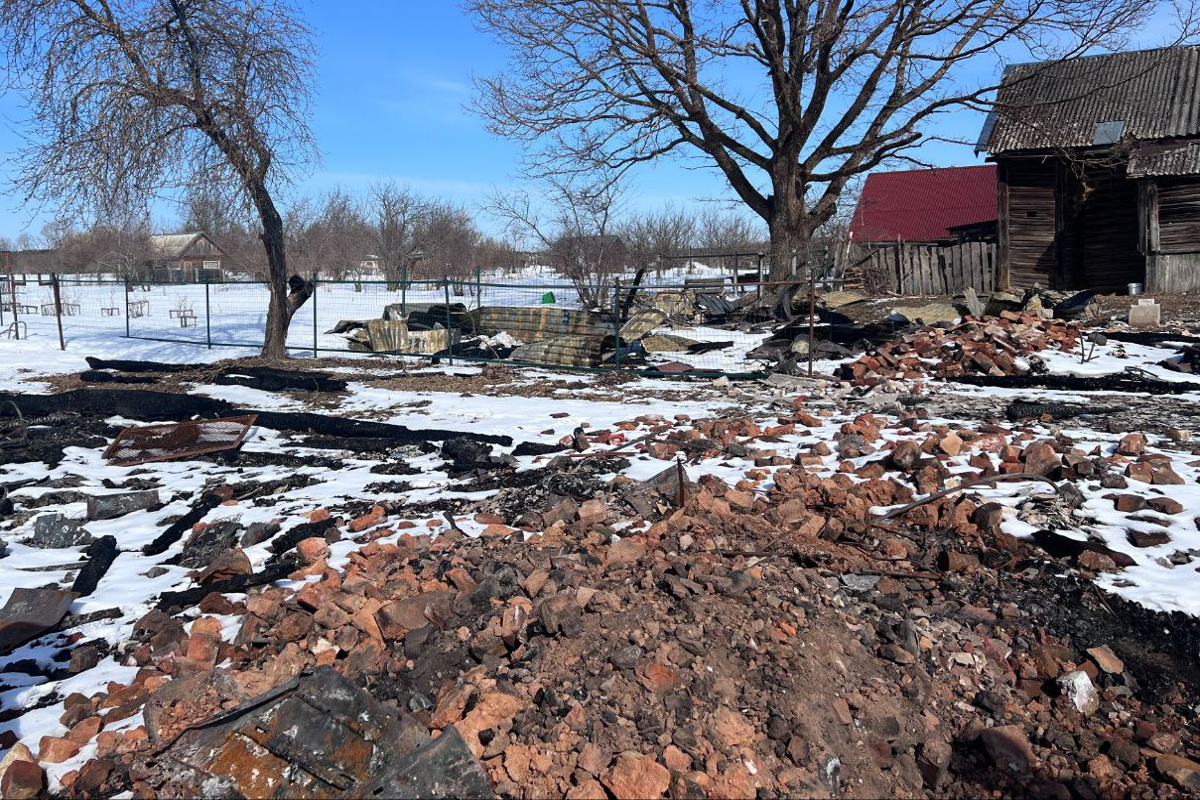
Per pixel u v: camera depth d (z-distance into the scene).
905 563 5.98
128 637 5.57
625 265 32.53
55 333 26.77
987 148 24.89
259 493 8.81
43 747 4.12
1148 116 24.08
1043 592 5.57
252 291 43.84
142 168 17.75
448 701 4.16
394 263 48.78
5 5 16.70
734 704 4.34
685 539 6.02
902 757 4.38
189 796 3.68
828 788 4.04
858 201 39.50
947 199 39.22
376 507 7.64
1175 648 5.01
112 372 18.31
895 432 9.31
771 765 4.05
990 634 5.29
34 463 10.45
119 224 20.86
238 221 20.44
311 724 3.82
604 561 5.62
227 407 13.07
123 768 3.91
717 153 26.09
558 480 7.90
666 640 4.64
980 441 8.23
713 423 9.88
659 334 19.25
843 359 15.09
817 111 24.22
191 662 4.80
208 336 22.77
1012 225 25.12
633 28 24.02
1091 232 24.42
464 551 5.98
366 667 4.57
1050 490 6.86
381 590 5.34
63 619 5.82
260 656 4.91
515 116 24.47
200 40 17.89
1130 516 6.35
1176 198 22.45
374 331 20.61
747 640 4.75
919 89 23.78
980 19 22.17
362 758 3.78
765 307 22.20
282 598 5.44
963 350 13.64
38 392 16.28
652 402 12.48
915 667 4.89
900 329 16.81
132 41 17.62
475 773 3.62
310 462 10.09
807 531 6.32
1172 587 5.39
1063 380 12.30
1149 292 22.31
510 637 4.63
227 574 6.23
